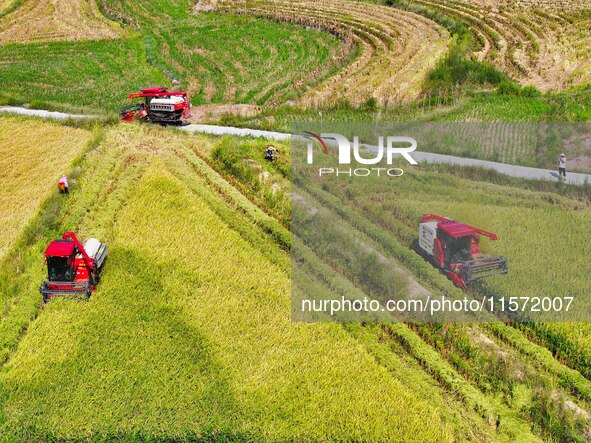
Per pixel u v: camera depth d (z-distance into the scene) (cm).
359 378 1708
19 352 1817
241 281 2084
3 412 1628
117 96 4275
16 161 3092
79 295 2000
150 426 1570
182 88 4472
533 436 1595
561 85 4269
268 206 2605
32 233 2436
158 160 2898
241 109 3944
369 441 1534
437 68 4328
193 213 2473
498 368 1772
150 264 2148
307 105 3800
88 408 1623
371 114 3466
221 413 1606
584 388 1714
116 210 2534
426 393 1689
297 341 1830
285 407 1619
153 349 1800
